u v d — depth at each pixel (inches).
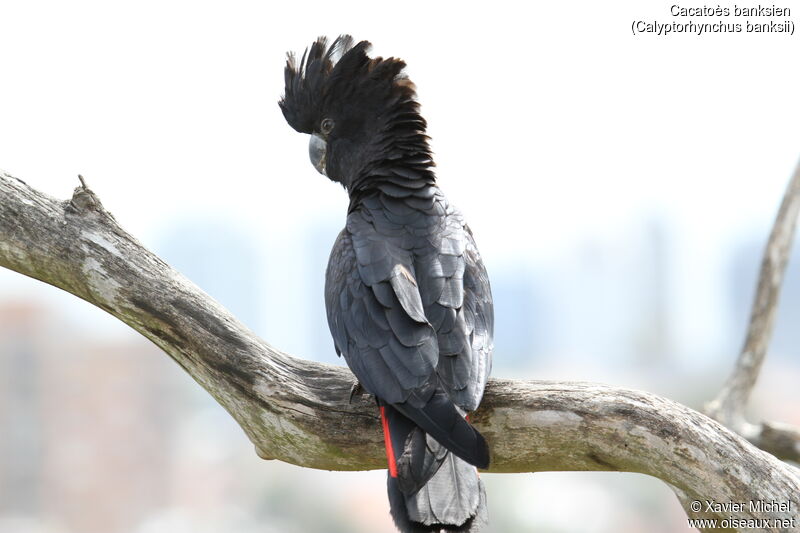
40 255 377.4
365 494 1466.5
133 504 1732.3
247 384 365.7
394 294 343.3
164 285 372.2
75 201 378.0
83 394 1752.0
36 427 1722.4
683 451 323.3
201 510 1723.7
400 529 292.8
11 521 1676.9
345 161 436.8
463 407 312.8
